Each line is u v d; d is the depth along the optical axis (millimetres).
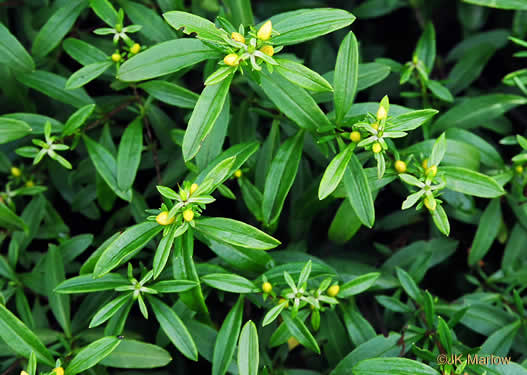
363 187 649
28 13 765
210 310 784
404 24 884
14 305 762
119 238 625
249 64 634
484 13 831
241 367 645
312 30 627
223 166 625
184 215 619
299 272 674
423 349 667
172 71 631
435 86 734
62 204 822
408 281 711
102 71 681
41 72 708
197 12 746
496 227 739
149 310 790
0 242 735
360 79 711
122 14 674
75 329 707
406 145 746
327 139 651
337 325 705
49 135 684
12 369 692
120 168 687
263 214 675
